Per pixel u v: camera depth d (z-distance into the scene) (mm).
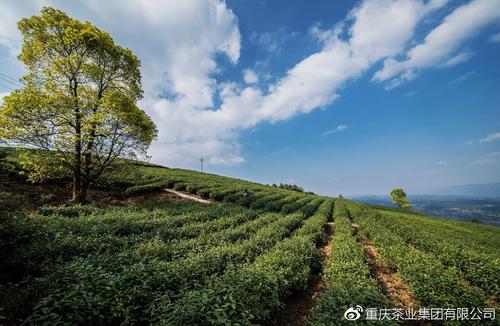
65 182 23250
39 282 6422
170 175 38031
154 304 5824
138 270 6996
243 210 22891
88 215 15758
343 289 7035
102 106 18906
